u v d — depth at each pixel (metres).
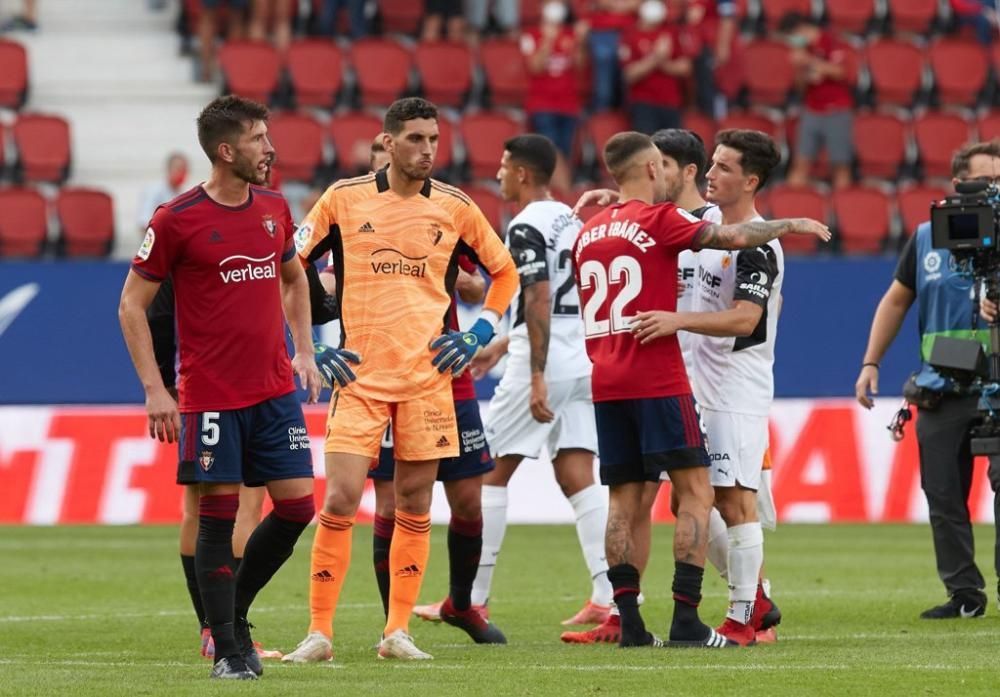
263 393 22.34
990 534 49.25
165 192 62.50
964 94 76.50
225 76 71.56
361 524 52.00
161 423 21.75
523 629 30.14
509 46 73.75
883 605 33.19
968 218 28.00
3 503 51.12
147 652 26.33
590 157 69.50
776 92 74.38
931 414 30.73
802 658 23.77
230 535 22.25
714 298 26.16
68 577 39.09
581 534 31.02
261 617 31.78
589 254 25.48
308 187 68.12
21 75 71.44
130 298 21.95
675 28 68.00
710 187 26.39
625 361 24.97
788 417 52.97
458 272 25.38
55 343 53.47
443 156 68.94
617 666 22.89
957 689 20.70
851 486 52.81
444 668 22.89
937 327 30.84
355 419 24.19
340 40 76.25
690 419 24.84
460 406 26.59
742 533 26.17
